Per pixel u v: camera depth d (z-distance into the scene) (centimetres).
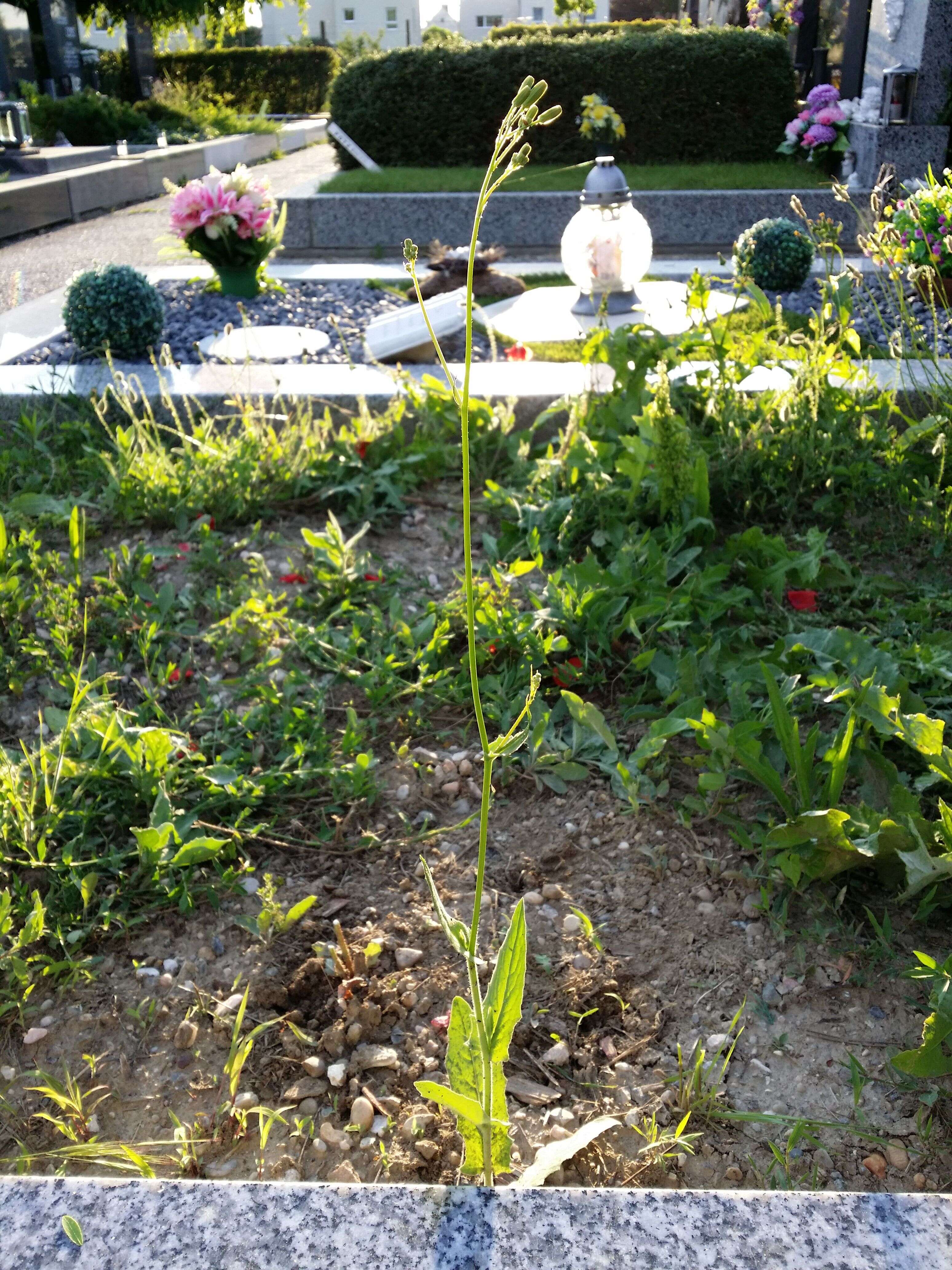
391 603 328
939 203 643
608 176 695
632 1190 117
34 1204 116
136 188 1545
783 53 1212
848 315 420
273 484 416
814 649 285
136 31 2466
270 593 334
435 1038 205
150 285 604
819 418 409
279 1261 110
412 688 299
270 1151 183
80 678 290
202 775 258
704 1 1888
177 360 612
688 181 1095
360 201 1047
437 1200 116
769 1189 175
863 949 219
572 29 2050
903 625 320
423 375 442
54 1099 194
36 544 364
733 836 243
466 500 130
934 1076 184
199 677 305
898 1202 115
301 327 695
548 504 378
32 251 1134
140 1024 209
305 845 255
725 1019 207
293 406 475
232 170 1877
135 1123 190
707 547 362
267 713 287
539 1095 193
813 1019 206
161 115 2133
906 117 1102
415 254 123
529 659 305
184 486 401
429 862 251
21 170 1502
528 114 114
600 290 715
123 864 244
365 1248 111
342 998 212
